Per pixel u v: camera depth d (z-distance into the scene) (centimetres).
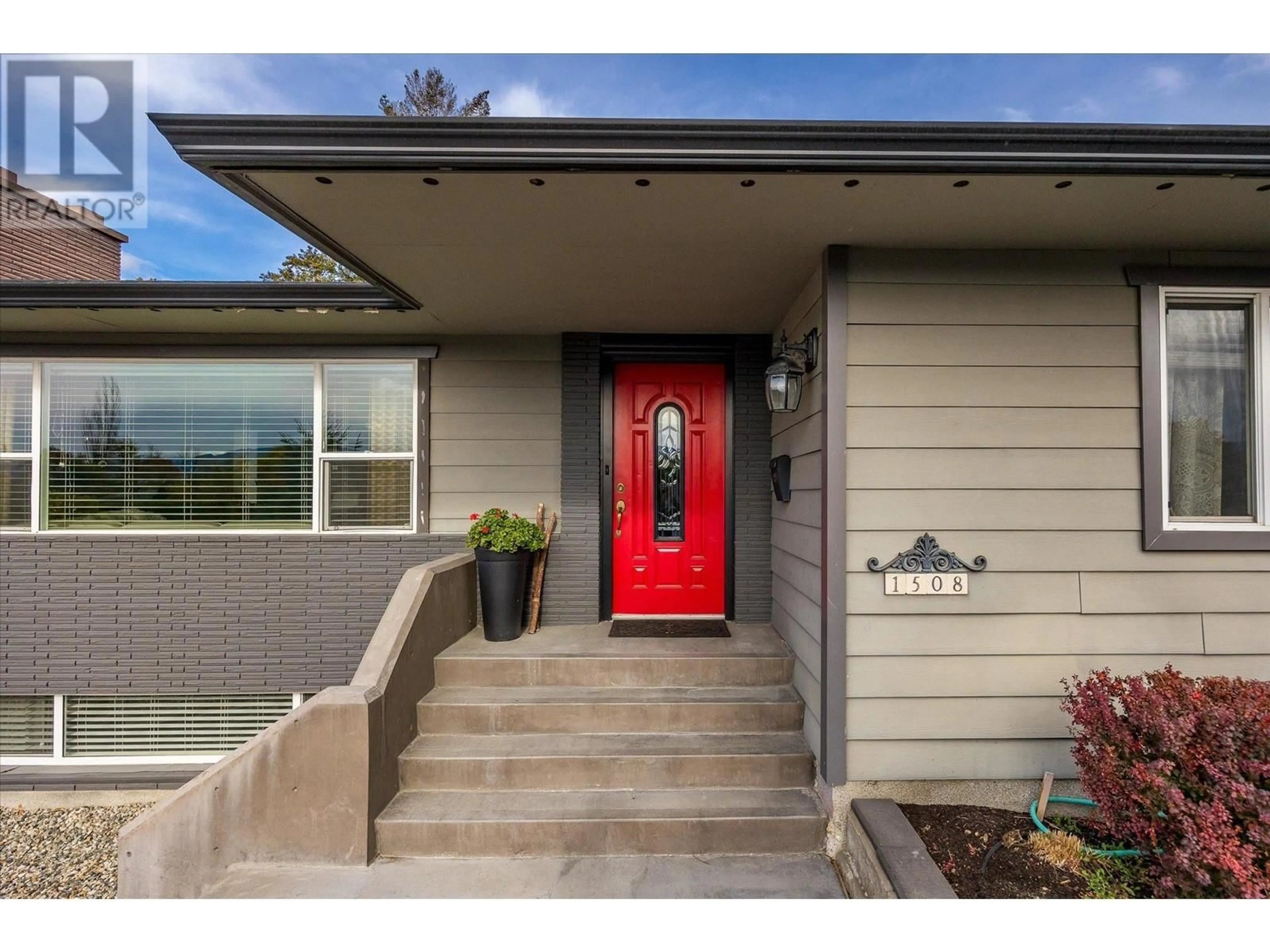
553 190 221
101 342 446
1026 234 264
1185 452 290
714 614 459
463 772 290
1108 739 218
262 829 254
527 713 317
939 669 275
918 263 278
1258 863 183
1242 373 292
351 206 235
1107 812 212
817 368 297
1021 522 278
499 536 384
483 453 458
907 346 278
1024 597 277
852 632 275
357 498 459
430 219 247
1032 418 278
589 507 449
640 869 255
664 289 342
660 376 466
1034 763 274
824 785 276
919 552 275
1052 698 275
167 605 437
